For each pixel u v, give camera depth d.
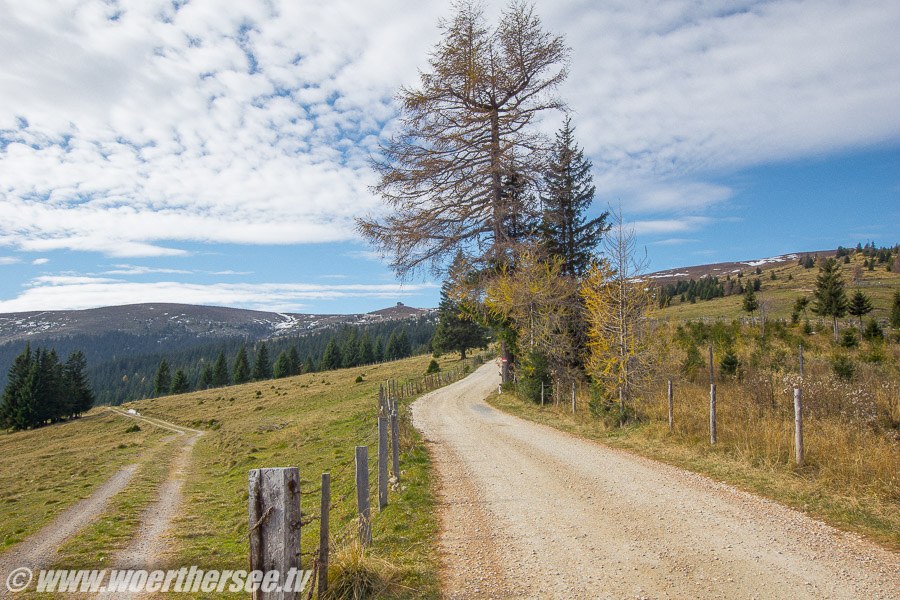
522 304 25.92
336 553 5.11
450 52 25.34
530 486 8.69
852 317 63.62
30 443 52.06
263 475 3.62
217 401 62.81
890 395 12.02
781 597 4.40
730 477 8.63
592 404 16.86
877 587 4.53
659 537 6.00
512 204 26.36
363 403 32.91
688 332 30.94
